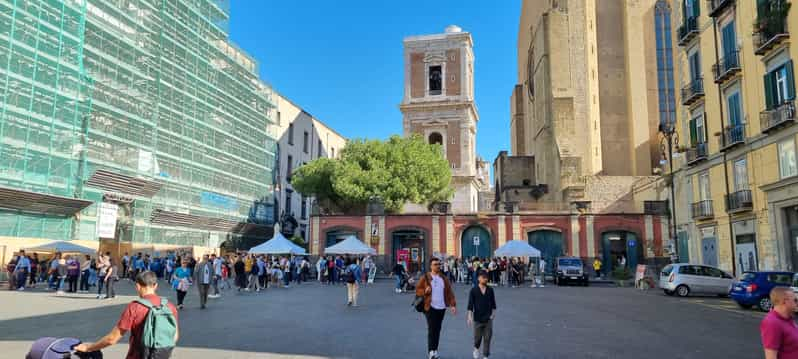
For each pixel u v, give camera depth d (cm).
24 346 1013
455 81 6475
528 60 6197
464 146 6334
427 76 6556
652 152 5028
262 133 5350
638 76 5094
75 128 3067
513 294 2545
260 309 1756
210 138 4416
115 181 3341
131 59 3538
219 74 4584
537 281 3278
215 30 4603
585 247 3944
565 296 2406
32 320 1407
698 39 2938
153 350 512
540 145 5306
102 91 3303
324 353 982
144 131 3603
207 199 4350
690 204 3069
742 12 2509
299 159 6334
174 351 985
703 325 1417
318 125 7019
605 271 3909
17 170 2742
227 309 1758
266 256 3812
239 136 4894
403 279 2597
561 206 4103
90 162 3175
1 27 2680
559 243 4019
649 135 5053
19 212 2831
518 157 5634
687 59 3083
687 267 2444
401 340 1138
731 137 2573
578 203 4016
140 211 3609
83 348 521
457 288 2967
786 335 472
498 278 3288
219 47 4725
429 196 4759
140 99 3569
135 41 3603
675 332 1279
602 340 1149
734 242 2600
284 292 2580
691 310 1809
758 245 2400
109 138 3309
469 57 6750
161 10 3803
